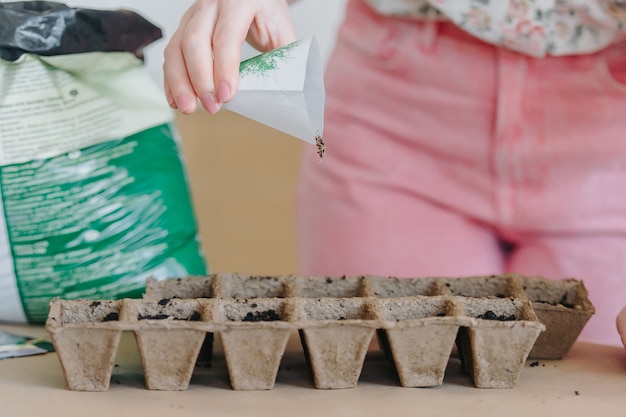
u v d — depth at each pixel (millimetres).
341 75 1114
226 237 2021
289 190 2195
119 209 1025
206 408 795
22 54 992
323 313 838
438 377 835
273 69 824
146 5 1940
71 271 1006
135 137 1042
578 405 811
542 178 1060
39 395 815
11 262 997
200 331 811
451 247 1099
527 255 1103
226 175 2240
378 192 1105
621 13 974
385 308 839
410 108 1079
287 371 866
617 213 1060
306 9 2084
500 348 829
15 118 998
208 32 861
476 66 1040
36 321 1014
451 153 1079
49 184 1002
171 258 1046
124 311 820
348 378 830
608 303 1078
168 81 866
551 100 1031
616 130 1027
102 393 820
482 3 996
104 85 1029
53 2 1022
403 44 1062
